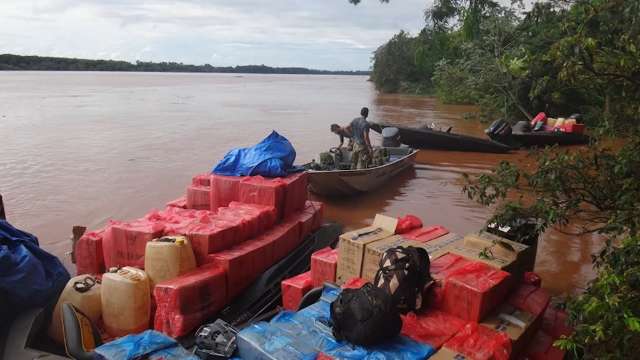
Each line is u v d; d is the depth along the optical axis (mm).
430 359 3906
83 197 11211
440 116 31516
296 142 19969
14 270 4879
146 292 5062
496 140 18672
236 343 4262
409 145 18375
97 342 4723
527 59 4188
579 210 4621
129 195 11422
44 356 4461
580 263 7809
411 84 58344
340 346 3994
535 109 26141
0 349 4578
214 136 20969
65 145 17906
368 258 5184
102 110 32281
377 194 12172
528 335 4598
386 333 3969
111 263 5746
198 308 5047
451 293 4535
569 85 4145
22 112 29875
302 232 7035
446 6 9211
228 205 6918
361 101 45500
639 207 3814
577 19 3977
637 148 4098
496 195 4922
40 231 9047
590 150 4652
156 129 22938
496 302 4684
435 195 12055
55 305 5133
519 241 5738
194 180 7457
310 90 70812
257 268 5863
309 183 10875
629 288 2869
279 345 3990
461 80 33719
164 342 4137
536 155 5188
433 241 5582
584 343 3023
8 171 13555
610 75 3766
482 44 25281
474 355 3977
